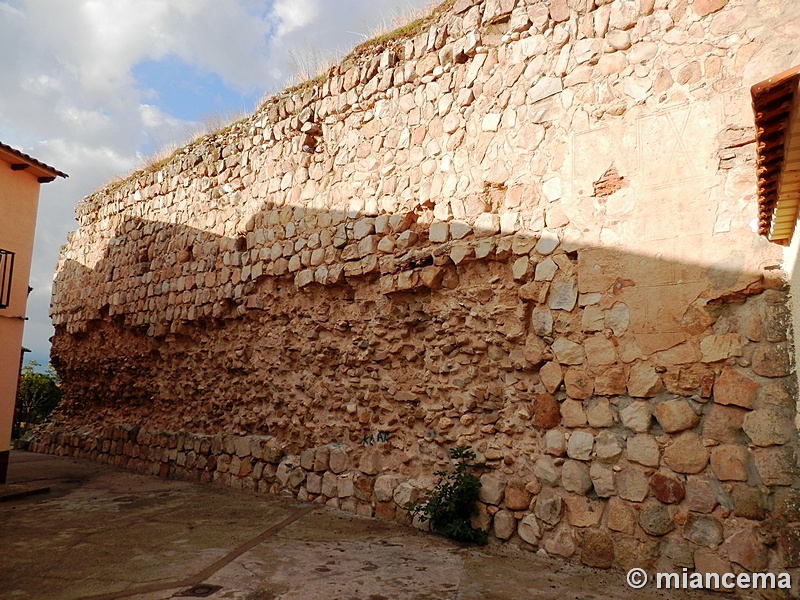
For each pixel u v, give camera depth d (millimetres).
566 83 5477
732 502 4207
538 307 5387
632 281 4863
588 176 5223
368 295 6973
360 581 4320
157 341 10250
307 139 8047
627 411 4750
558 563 4844
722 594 4141
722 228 4492
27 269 9055
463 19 6402
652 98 4945
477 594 4098
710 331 4473
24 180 9133
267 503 7023
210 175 9633
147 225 10891
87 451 11414
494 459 5484
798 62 4309
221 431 8656
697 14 4793
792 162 3299
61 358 13172
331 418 7141
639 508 4570
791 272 4074
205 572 4496
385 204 6898
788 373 4121
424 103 6703
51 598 3961
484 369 5770
